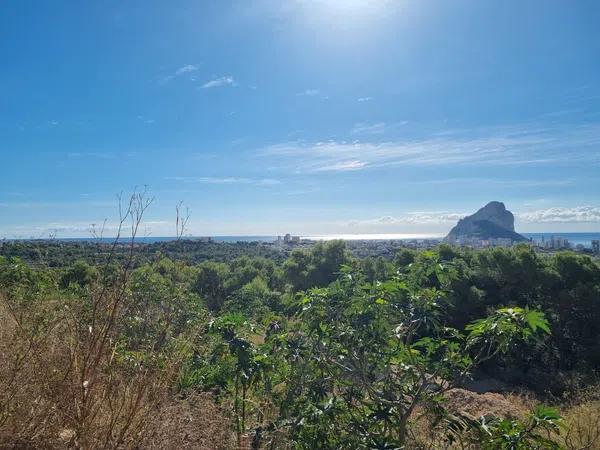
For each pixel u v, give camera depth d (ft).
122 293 10.42
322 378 11.64
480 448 11.51
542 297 70.59
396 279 12.06
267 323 13.02
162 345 11.46
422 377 11.10
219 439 10.34
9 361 9.72
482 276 73.61
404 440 10.94
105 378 9.82
